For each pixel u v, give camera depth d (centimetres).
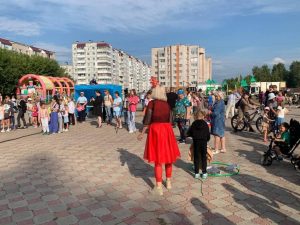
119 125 1573
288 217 475
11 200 562
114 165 790
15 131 1548
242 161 815
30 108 1889
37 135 1377
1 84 4691
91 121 1956
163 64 12262
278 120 1090
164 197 562
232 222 460
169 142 585
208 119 954
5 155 941
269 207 513
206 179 661
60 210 514
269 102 1148
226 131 1398
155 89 600
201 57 12669
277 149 758
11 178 695
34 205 538
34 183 657
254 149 973
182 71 12081
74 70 14850
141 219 475
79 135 1345
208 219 471
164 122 589
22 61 5231
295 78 11781
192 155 694
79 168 768
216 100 905
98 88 2170
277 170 725
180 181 650
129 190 603
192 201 541
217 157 863
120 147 1034
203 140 657
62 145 1094
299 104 3450
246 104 1351
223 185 621
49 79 3728
